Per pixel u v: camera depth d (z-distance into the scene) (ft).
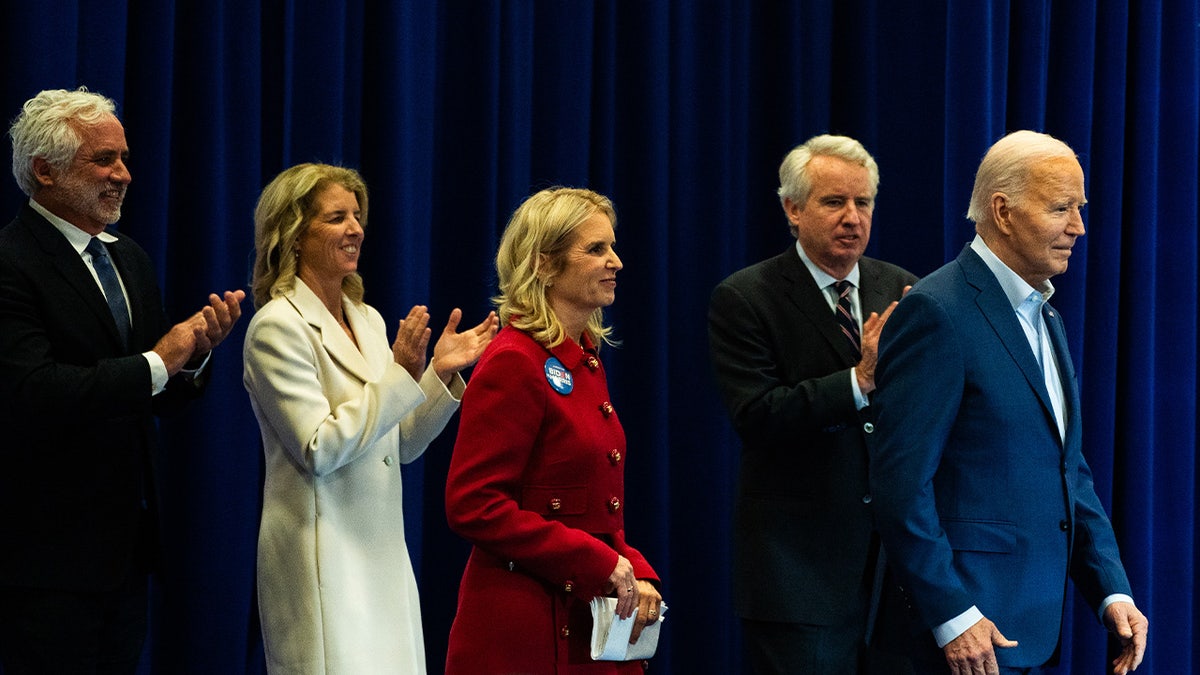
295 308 17.70
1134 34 30.48
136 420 17.74
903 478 16.30
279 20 24.00
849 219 20.92
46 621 16.79
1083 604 29.19
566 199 16.76
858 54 28.91
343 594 17.21
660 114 26.91
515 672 15.49
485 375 15.90
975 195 17.61
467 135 25.55
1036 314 17.53
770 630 20.43
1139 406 29.91
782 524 20.43
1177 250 30.50
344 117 24.16
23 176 17.46
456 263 25.63
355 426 17.02
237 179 23.15
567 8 26.13
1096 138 29.99
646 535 26.35
